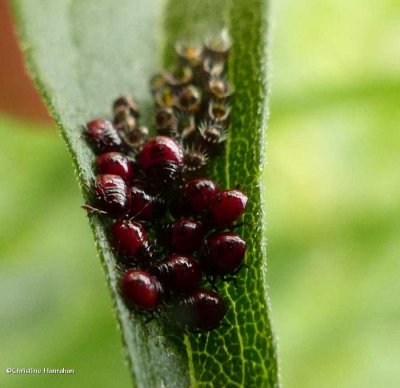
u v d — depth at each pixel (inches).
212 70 2.4
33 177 3.1
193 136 2.3
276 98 3.0
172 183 2.2
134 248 2.1
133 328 2.0
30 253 3.0
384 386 2.9
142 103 2.4
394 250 3.0
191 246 2.2
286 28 3.3
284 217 3.1
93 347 2.9
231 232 2.1
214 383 2.1
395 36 3.3
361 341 2.9
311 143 3.1
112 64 2.4
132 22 2.4
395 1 3.3
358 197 3.1
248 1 2.4
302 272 3.0
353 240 3.0
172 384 2.0
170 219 2.2
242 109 2.3
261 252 2.1
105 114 2.3
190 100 2.4
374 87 3.0
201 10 2.4
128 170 2.2
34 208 3.0
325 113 3.0
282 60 3.2
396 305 2.9
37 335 2.9
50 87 2.3
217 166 2.2
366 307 2.9
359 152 3.1
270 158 3.1
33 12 2.4
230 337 2.1
